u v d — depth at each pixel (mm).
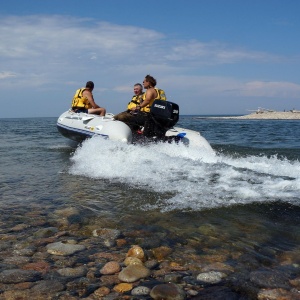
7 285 1898
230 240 2490
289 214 2975
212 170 4695
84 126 7484
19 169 5312
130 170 4793
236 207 3170
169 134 6754
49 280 1952
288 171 4652
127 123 7105
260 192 3602
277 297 1764
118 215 3047
